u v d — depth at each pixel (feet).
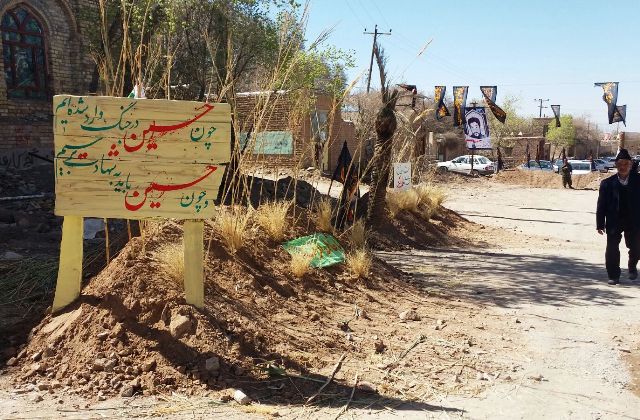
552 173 125.90
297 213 26.63
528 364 16.97
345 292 22.02
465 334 19.29
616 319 21.95
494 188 111.24
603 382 15.83
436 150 157.99
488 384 15.33
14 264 21.29
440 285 26.84
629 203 28.09
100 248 21.52
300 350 16.26
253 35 45.50
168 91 21.30
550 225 57.52
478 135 114.01
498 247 42.09
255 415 12.61
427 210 46.73
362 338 17.99
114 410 12.51
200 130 15.48
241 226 21.71
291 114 28.58
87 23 53.62
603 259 36.65
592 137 288.30
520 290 26.53
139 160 15.33
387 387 14.62
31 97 50.67
